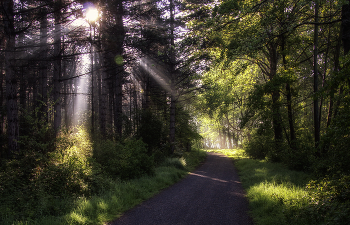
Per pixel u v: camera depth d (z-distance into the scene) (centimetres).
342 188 498
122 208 659
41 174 719
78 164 812
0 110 1390
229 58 971
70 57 1251
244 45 876
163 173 1150
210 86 1869
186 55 1619
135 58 1662
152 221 561
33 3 1442
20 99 2364
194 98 2589
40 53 1526
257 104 1521
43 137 839
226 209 660
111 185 834
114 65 1681
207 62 1630
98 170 908
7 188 667
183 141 2600
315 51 1266
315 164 932
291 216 505
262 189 785
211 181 1129
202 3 1591
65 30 1407
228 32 1097
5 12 934
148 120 1627
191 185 1023
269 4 947
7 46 976
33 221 522
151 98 2320
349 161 650
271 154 1689
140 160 1072
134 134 1619
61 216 556
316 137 1257
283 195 663
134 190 816
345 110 534
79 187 750
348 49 722
